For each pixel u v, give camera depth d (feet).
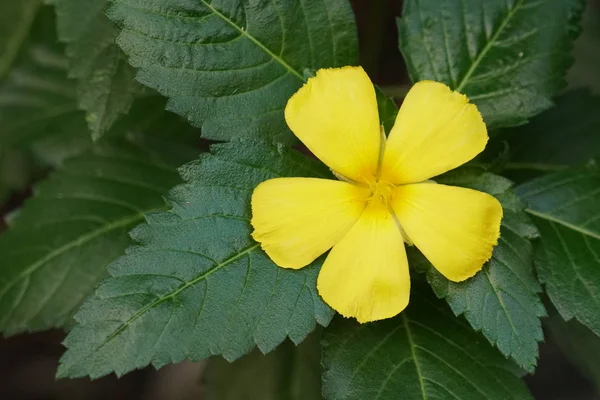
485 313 0.84
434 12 0.94
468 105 0.84
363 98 0.84
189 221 0.83
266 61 0.88
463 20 0.94
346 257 0.83
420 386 0.86
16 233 1.04
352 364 0.87
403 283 0.83
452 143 0.84
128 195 1.05
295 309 0.83
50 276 1.02
